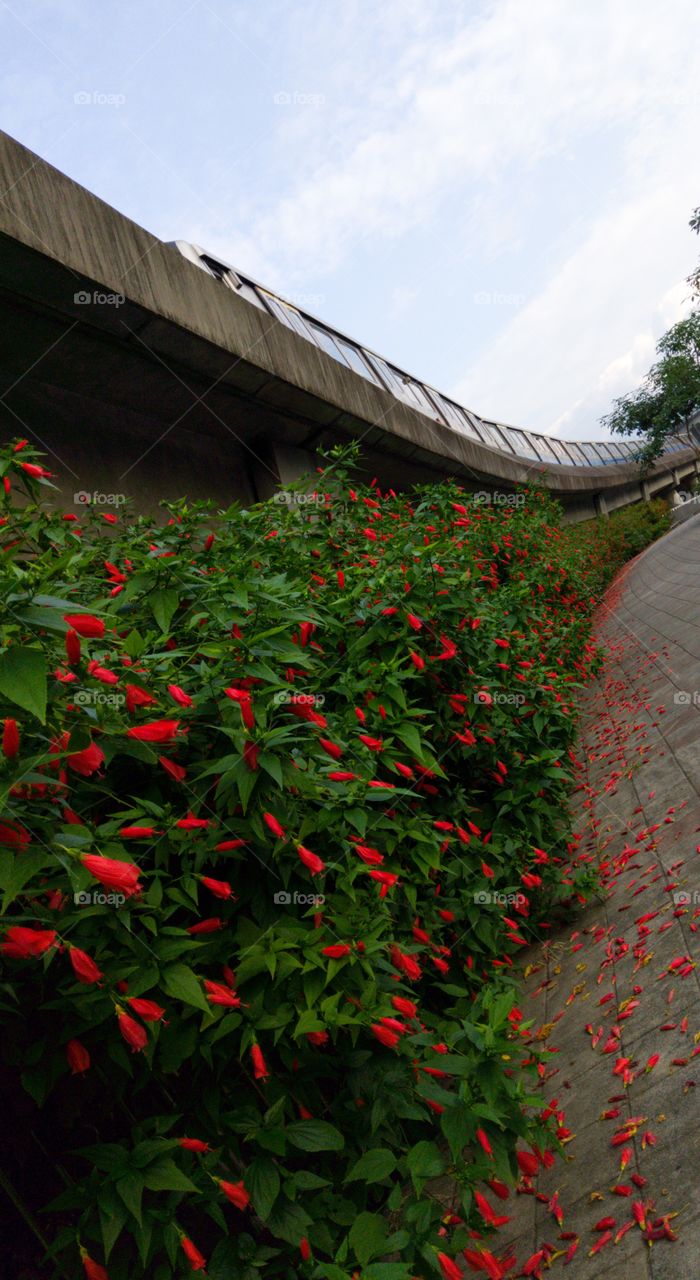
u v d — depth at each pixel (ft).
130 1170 5.40
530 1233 7.23
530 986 11.88
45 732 5.70
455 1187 8.06
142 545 10.48
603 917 12.73
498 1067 6.68
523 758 14.46
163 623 7.83
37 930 5.51
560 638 22.57
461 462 53.26
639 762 18.66
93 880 5.10
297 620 8.55
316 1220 6.44
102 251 17.25
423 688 12.46
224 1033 6.13
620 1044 9.15
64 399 20.11
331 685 11.02
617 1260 6.38
